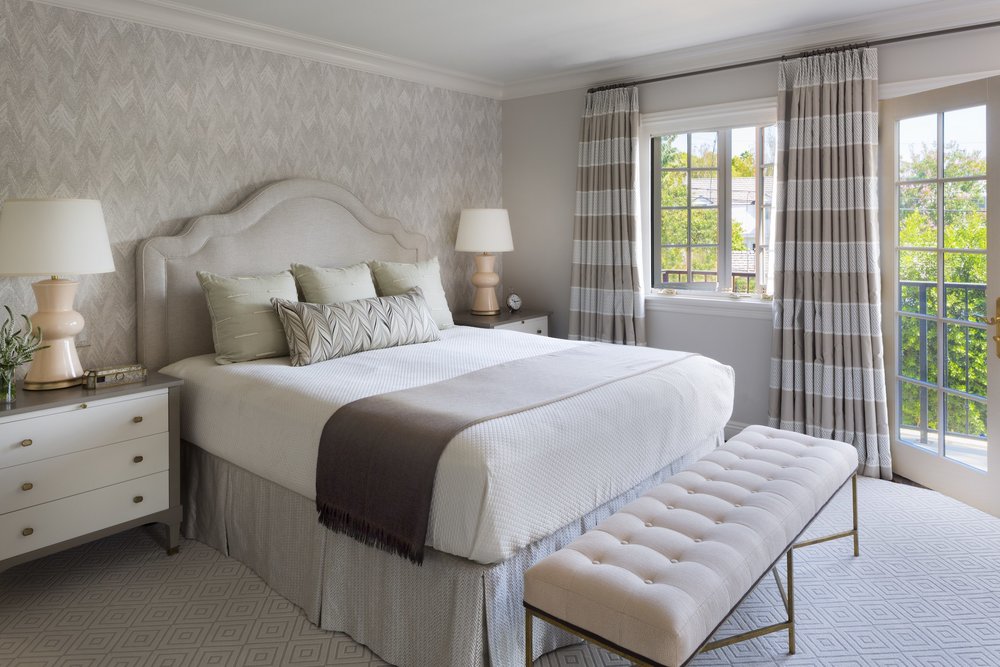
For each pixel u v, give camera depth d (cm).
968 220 321
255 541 273
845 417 377
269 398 262
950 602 245
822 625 232
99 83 312
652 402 262
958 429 335
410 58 436
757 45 396
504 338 377
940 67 345
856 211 365
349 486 218
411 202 466
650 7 342
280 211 378
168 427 286
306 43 388
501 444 201
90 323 317
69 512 257
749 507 208
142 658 220
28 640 230
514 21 362
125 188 324
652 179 468
